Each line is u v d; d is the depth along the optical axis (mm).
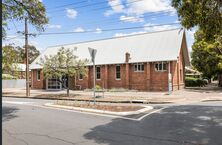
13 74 33906
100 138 8773
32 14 15461
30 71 46750
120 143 8094
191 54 41938
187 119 11992
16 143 8258
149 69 33344
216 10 11398
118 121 12102
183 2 11508
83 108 16641
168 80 31000
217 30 11695
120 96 26531
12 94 34031
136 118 12828
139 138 8703
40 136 9172
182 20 12211
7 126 11094
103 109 16016
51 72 28328
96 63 37406
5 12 14531
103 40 41250
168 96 26047
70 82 40312
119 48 37906
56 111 16016
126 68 35031
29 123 11789
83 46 42719
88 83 38562
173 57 31953
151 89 33281
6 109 17266
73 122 11938
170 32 35594
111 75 36625
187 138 8625
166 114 13672
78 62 28906
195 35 39562
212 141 8219
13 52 26859
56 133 9633
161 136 8945
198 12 11438
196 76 55531
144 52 34719
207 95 27250
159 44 34750
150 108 16438
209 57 37812
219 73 40281
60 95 29672
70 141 8430
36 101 24141
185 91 32438
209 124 10789
